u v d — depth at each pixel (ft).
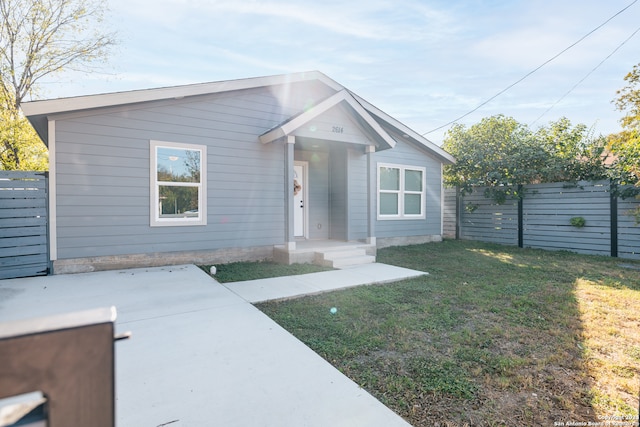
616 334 10.75
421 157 34.81
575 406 6.99
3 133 32.07
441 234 36.45
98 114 18.81
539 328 11.28
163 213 20.93
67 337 2.05
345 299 14.42
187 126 21.36
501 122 35.53
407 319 12.02
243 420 6.16
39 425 1.98
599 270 20.74
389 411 6.59
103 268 19.08
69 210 18.24
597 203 26.61
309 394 7.09
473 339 10.30
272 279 17.97
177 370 7.98
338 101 23.53
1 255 16.98
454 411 6.79
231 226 23.00
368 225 26.71
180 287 15.48
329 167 30.99
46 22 33.76
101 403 2.14
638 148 23.08
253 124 23.86
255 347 9.35
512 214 32.55
